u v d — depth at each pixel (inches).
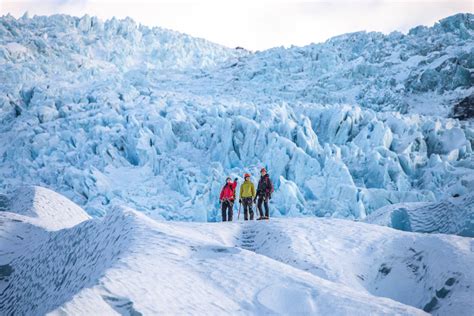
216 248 337.7
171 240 337.4
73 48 2687.0
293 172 1107.3
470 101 1653.5
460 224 564.4
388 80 1877.5
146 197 1093.8
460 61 1831.9
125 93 1593.3
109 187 1107.9
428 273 397.1
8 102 1729.8
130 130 1305.4
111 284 243.0
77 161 1266.0
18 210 617.3
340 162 1060.5
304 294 269.4
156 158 1219.2
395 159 1124.5
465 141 1203.9
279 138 1144.2
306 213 968.9
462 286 354.0
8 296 424.5
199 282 277.4
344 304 259.9
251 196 606.9
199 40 3366.1
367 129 1255.5
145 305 231.9
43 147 1343.5
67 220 619.2
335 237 477.4
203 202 1028.5
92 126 1402.6
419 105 1724.9
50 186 1177.4
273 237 485.7
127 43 2938.0
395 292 401.7
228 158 1214.3
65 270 380.5
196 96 1745.8
